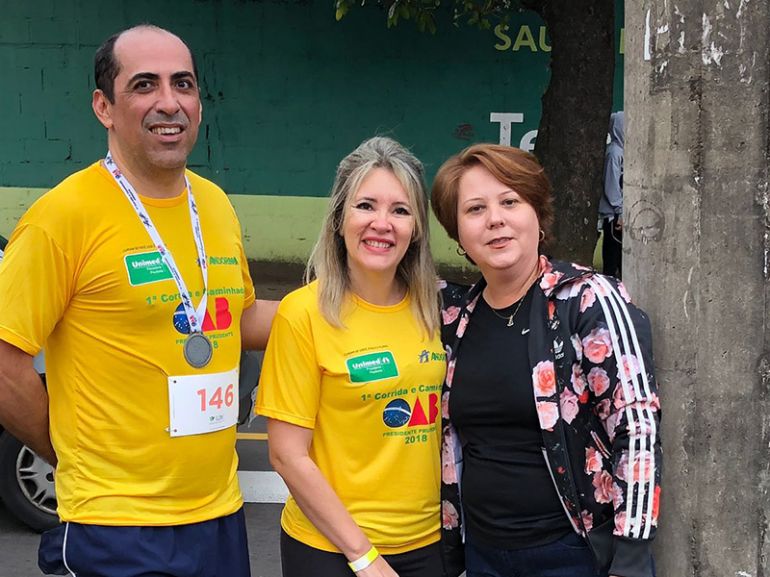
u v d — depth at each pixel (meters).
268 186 11.74
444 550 2.60
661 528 2.43
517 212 2.38
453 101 11.54
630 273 2.47
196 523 2.55
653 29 2.34
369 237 2.47
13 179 11.68
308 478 2.43
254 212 11.77
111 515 2.46
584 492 2.26
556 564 2.33
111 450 2.47
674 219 2.34
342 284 2.52
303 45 11.46
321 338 2.48
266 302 3.10
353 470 2.49
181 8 11.41
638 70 2.39
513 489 2.34
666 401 2.39
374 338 2.50
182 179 2.62
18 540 4.61
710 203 2.31
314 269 2.60
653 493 2.12
